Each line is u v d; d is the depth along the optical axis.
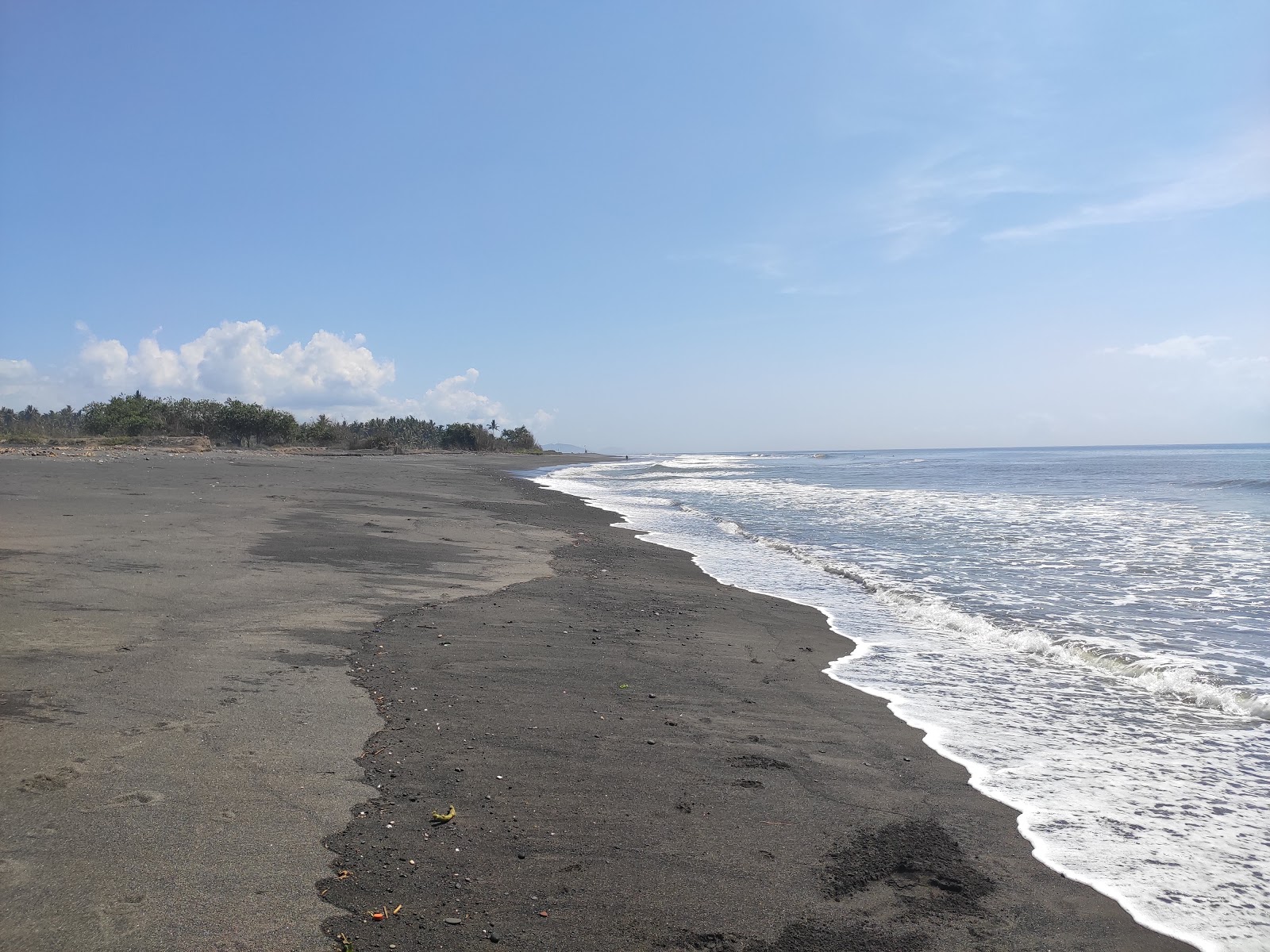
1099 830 4.30
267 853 3.50
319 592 9.40
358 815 3.96
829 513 24.59
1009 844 4.12
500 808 4.20
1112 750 5.52
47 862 3.26
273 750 4.65
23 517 13.30
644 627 8.99
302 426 89.31
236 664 6.32
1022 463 83.25
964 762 5.27
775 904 3.44
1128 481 42.47
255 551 11.78
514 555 13.86
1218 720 6.16
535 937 3.06
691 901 3.41
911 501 29.70
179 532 12.98
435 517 18.80
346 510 18.38
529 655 7.41
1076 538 17.88
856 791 4.74
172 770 4.25
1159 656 8.02
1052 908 3.53
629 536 18.36
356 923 3.04
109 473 24.05
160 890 3.14
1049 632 9.10
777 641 8.70
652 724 5.77
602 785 4.61
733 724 5.88
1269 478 42.38
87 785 3.99
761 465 85.62
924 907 3.49
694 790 4.62
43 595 8.01
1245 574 12.92
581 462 96.62
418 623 8.34
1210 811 4.56
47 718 4.83
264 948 2.83
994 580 12.56
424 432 136.25
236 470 29.08
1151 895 3.66
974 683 7.17
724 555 15.48
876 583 12.25
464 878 3.46
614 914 3.27
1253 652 8.20
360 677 6.30
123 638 6.74
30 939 2.76
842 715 6.22
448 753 4.90
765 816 4.32
